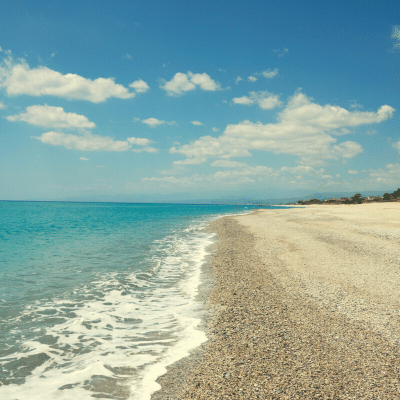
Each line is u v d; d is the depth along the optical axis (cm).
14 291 1070
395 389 469
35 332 730
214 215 6938
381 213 4450
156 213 8519
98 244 2186
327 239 2169
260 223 3703
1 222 4700
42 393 480
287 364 549
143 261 1576
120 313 860
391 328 715
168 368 553
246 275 1252
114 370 551
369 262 1452
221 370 534
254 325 743
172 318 815
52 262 1563
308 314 812
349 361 559
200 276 1258
